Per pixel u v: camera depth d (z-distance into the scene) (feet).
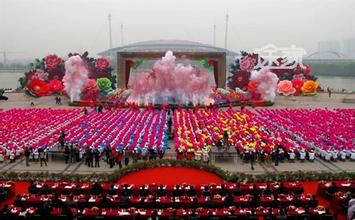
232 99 264.93
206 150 128.26
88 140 144.36
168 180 106.83
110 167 122.83
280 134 157.48
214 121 184.14
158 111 222.89
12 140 146.20
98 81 286.25
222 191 90.02
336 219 82.12
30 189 91.04
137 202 83.10
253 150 128.16
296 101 290.35
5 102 276.21
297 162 130.11
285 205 83.41
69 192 91.56
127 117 198.80
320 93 350.02
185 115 202.69
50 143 138.51
